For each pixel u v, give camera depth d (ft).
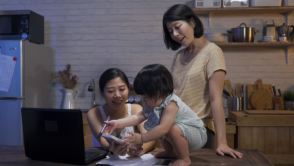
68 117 3.50
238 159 3.71
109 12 11.16
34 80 9.83
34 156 3.82
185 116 3.59
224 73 4.42
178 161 3.43
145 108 3.76
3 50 9.11
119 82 4.21
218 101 4.23
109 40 11.18
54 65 11.32
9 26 9.68
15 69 9.12
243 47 10.71
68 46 11.30
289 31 10.12
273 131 8.65
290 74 10.60
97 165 3.40
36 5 11.34
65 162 3.65
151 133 3.39
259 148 8.67
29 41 9.87
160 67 3.47
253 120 8.64
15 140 9.13
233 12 10.51
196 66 4.55
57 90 11.35
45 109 3.63
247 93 10.48
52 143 3.66
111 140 3.60
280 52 10.62
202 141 3.71
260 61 10.68
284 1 10.02
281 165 8.61
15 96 9.12
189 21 4.39
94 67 11.23
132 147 3.72
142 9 11.05
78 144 3.51
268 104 10.17
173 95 3.56
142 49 11.08
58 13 11.30
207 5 10.03
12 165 3.53
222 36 9.86
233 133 8.81
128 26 11.10
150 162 3.54
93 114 4.66
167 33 4.82
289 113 8.80
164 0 10.96
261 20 10.67
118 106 4.29
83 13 11.23
